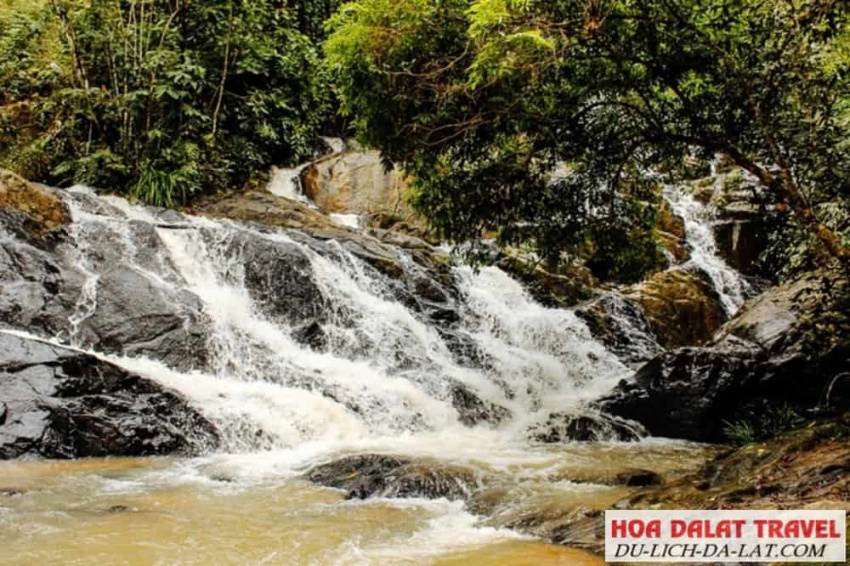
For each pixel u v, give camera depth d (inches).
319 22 735.1
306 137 660.1
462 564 166.6
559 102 273.1
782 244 280.5
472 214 302.5
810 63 239.9
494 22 228.8
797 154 245.4
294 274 404.5
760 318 382.3
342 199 601.6
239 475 248.5
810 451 207.0
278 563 167.3
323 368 360.2
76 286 344.8
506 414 368.5
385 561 169.3
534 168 310.5
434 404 352.5
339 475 246.2
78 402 273.6
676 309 529.3
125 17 551.5
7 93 530.9
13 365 274.2
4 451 253.1
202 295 381.7
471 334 450.6
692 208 629.6
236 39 588.1
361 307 414.9
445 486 230.5
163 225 423.8
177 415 285.4
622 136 288.2
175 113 538.3
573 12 243.8
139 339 334.6
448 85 267.7
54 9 515.2
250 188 577.0
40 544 172.2
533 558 169.6
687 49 254.1
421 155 288.2
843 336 262.4
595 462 281.4
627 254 343.0
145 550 171.9
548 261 337.1
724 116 261.4
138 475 243.8
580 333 477.4
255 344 360.8
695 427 343.6
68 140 513.3
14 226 364.5
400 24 261.0
